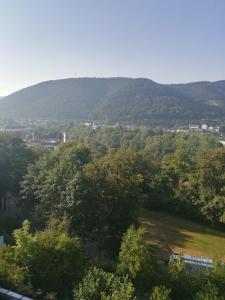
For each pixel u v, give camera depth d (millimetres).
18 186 44062
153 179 53312
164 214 51312
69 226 30391
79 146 59062
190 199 49625
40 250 21500
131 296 17281
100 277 19125
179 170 54312
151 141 140500
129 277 21219
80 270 21672
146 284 21078
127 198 32750
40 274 20938
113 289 17891
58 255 21766
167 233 42781
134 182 37844
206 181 48656
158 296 18078
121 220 31797
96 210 31516
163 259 31844
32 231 33719
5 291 17938
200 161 50125
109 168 43062
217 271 21156
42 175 36500
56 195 32375
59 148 61812
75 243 22828
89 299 17891
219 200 46312
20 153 50781
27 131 194875
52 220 31156
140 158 53844
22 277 19328
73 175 32469
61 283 21031
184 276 21625
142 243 22578
